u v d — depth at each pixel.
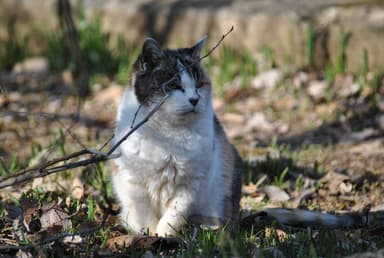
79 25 16.75
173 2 16.41
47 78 16.17
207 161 8.02
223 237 7.41
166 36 16.11
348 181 10.42
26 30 17.78
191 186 8.06
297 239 7.73
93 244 7.40
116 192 8.48
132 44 16.48
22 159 11.31
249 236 7.99
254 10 15.44
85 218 8.23
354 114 13.09
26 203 7.90
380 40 13.93
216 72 15.21
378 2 15.05
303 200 9.85
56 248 7.11
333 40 14.45
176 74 7.37
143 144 7.88
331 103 13.62
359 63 14.23
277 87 14.51
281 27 14.92
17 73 16.55
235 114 13.64
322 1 15.51
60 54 16.75
